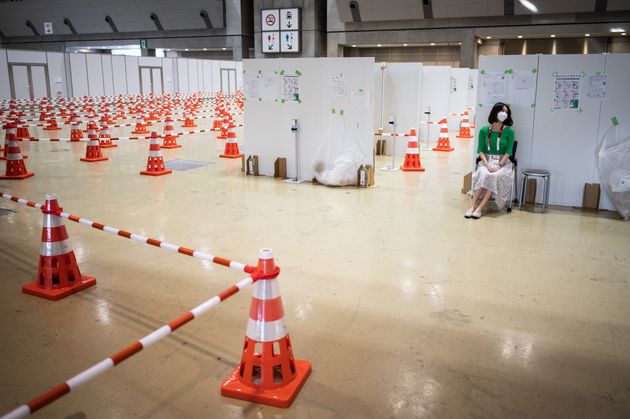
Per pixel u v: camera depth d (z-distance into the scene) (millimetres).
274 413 2834
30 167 10633
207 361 3354
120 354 2277
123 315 4020
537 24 23125
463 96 17953
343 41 27641
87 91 27891
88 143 11586
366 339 3643
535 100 7293
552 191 7531
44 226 4375
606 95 6977
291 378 3037
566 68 7074
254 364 2975
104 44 36000
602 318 3963
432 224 6559
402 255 5387
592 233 6168
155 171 9891
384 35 26594
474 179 6965
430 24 25406
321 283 4637
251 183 9117
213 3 30703
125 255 5359
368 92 8555
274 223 6582
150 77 31062
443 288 4535
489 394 3010
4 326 3828
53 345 3561
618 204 6844
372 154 8844
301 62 8898
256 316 2953
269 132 9523
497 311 4082
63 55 26406
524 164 7551
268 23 28797
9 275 4812
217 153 12891
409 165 10453
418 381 3137
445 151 13406
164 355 3422
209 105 29359
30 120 19703
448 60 27906
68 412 2838
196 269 4973
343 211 7203
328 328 3803
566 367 3293
